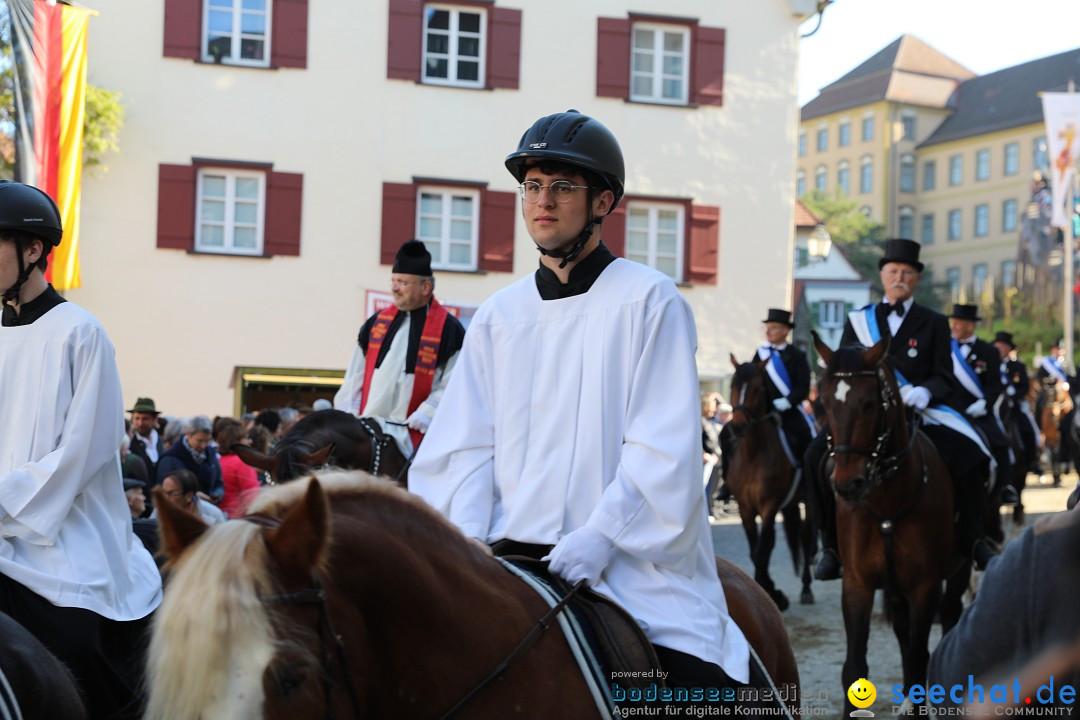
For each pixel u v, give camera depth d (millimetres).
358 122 19422
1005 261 76938
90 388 3865
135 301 18609
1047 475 25109
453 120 19750
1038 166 75562
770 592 10406
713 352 20812
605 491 2977
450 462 3219
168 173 18672
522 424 3133
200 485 8664
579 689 2645
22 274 3908
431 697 2488
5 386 3924
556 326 3146
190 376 18766
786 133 21094
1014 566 2295
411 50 19547
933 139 81250
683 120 20703
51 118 10625
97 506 3977
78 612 3732
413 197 19516
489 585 2684
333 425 6258
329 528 2213
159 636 2053
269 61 19266
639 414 3029
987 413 8742
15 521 3740
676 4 20688
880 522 6426
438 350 7000
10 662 3131
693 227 20703
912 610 6586
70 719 3324
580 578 2834
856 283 45312
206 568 2096
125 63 18672
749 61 20984
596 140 3111
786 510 10906
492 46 19906
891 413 6402
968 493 6887
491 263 19781
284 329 19109
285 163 19203
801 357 11367
